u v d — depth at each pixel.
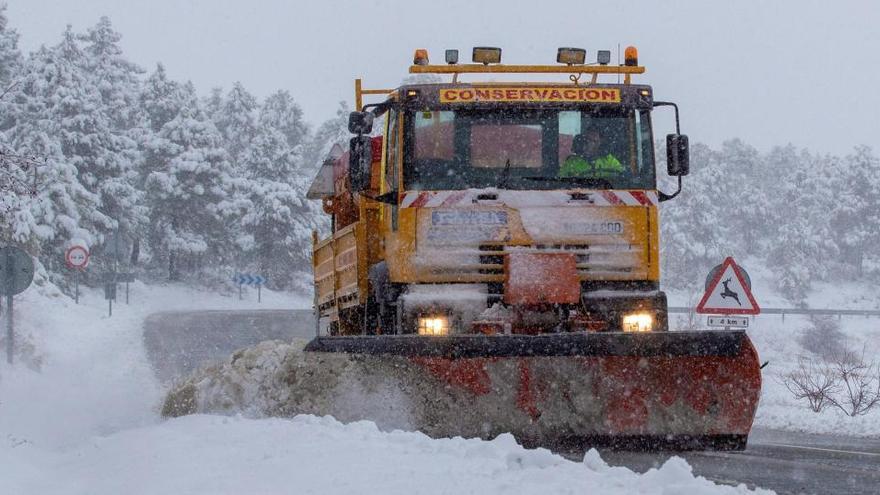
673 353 16.14
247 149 143.88
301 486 10.77
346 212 24.28
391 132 19.73
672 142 19.53
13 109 101.25
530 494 10.11
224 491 10.61
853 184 186.88
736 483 12.92
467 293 18.39
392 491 10.34
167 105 129.00
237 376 18.58
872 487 12.63
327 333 25.53
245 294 121.94
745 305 24.89
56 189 93.38
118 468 12.93
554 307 18.45
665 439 16.33
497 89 19.17
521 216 18.66
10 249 29.92
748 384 16.30
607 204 18.86
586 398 16.22
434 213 18.62
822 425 25.36
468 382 16.23
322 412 16.78
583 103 19.19
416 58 20.25
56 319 54.03
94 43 124.50
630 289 18.91
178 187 119.75
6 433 17.38
